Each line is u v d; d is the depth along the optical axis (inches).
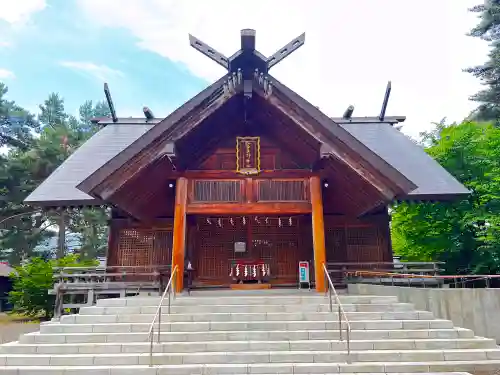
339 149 423.2
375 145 697.6
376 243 600.4
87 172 623.8
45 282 853.8
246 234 580.1
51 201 546.9
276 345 279.3
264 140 527.5
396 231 726.5
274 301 356.5
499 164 593.3
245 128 525.0
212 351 277.4
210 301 354.6
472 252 627.2
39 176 1375.5
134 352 277.7
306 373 252.4
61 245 1489.9
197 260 567.8
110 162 404.5
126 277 581.9
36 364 265.4
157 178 466.9
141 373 251.1
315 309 339.9
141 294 542.6
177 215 453.4
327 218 606.2
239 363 263.6
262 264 546.9
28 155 1360.7
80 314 339.0
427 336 295.0
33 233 1472.7
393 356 266.5
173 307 340.8
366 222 606.5
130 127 800.9
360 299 360.8
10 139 1499.8
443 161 669.9
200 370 251.8
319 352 269.1
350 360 261.9
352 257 593.6
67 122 1975.9
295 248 578.9
